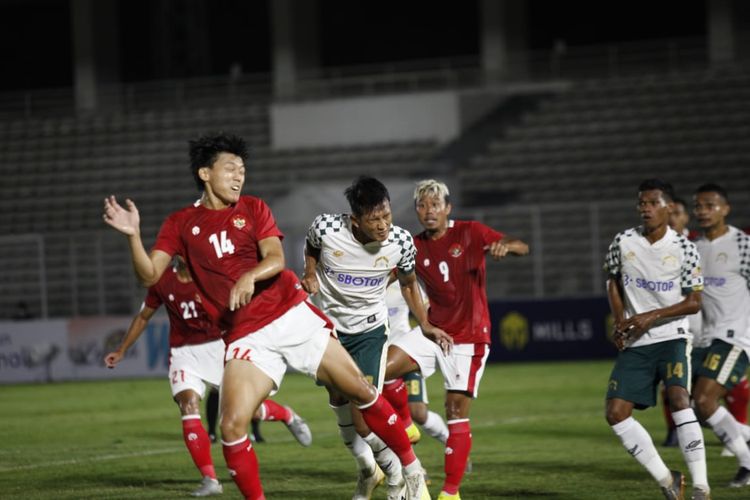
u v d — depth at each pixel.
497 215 89.56
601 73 109.12
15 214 106.75
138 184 107.50
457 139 104.44
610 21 119.00
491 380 61.66
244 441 19.06
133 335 28.03
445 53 124.56
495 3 110.31
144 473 30.55
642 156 96.19
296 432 31.25
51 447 37.88
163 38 126.06
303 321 20.00
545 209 74.88
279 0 117.44
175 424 45.09
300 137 108.81
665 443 33.94
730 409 32.72
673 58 106.94
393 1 125.94
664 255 23.94
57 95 124.69
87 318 74.50
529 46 120.81
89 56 122.19
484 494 25.55
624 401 23.41
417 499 21.77
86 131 115.44
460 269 25.50
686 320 24.12
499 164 99.38
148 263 18.97
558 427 40.09
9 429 44.44
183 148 110.94
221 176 19.53
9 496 26.73
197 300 26.66
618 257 24.50
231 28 129.50
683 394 23.44
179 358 27.09
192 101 119.88
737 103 98.44
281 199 88.00
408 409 26.62
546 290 85.62
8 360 75.38
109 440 39.78
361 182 21.69
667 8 117.19
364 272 23.30
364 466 23.72
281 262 19.16
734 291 28.14
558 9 120.19
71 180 109.81
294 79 117.94
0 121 119.88
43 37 133.25
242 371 19.41
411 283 24.38
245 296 18.47
